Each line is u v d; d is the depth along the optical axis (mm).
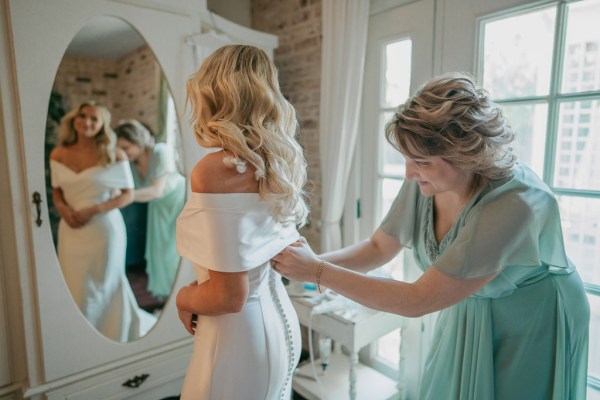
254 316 945
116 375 1712
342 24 1783
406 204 1241
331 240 1997
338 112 1846
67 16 1443
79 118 1537
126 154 1674
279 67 2391
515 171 981
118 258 1698
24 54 1363
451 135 870
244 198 845
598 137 1272
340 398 1827
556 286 1022
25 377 1556
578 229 1357
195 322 1014
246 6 2541
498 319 1059
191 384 956
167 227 1809
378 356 2115
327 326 1714
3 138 1390
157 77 1698
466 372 1102
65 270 1567
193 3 1742
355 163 2020
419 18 1659
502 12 1407
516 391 1050
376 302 954
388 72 1862
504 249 899
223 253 824
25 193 1428
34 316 1502
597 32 1229
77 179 1567
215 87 861
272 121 891
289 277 998
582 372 1075
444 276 920
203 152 1850
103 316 1679
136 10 1600
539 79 1375
